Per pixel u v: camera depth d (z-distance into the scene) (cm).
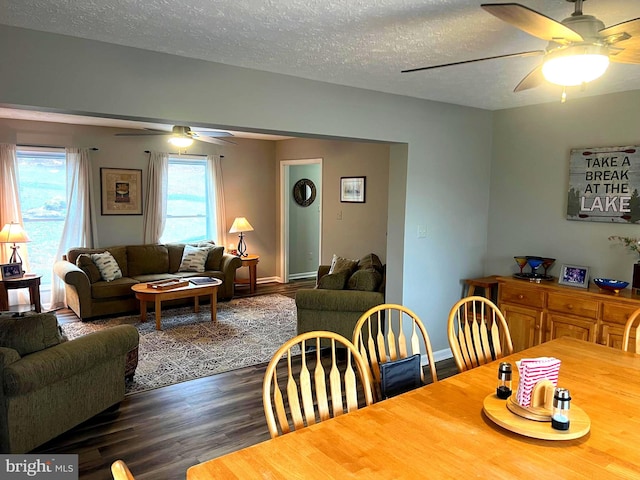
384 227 588
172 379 391
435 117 416
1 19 226
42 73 243
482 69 304
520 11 145
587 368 221
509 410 167
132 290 549
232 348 468
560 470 136
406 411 173
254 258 732
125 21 227
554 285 394
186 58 284
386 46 260
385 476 132
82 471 262
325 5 205
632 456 144
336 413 183
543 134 427
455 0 198
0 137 577
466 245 460
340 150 653
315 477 131
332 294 444
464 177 448
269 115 318
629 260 375
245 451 145
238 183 783
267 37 247
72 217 628
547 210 428
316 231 887
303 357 179
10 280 543
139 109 271
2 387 250
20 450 262
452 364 440
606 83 343
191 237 750
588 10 205
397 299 421
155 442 294
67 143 618
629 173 371
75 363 285
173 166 722
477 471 135
